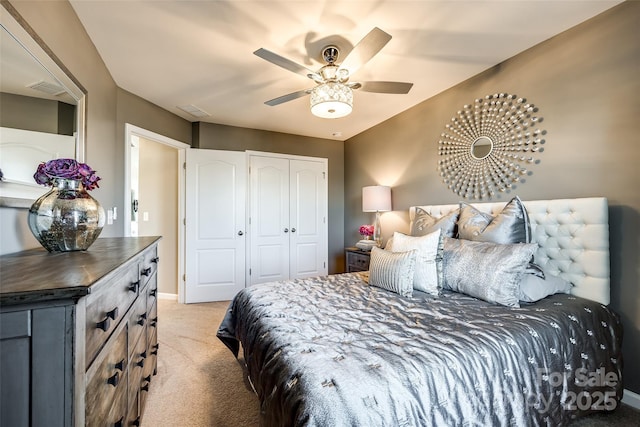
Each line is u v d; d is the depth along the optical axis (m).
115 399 1.01
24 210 1.30
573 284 1.85
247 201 4.14
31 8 1.28
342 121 3.89
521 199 2.25
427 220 2.52
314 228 4.64
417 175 3.28
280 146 4.43
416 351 1.11
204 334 2.83
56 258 1.11
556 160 2.04
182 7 1.72
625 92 1.72
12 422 0.61
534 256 2.05
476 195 2.61
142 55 2.23
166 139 3.43
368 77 2.62
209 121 3.88
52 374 0.63
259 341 1.39
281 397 0.99
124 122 2.82
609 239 1.77
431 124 3.08
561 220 1.92
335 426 0.83
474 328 1.31
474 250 1.88
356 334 1.27
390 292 1.94
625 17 1.71
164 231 4.02
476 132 2.59
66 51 1.63
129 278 1.21
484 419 1.07
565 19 1.87
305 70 1.95
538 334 1.33
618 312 1.75
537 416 1.23
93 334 0.78
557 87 2.03
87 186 1.41
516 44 2.14
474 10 1.77
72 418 0.65
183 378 2.06
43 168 1.23
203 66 2.40
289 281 2.29
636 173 1.68
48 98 1.40
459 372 1.06
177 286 3.99
